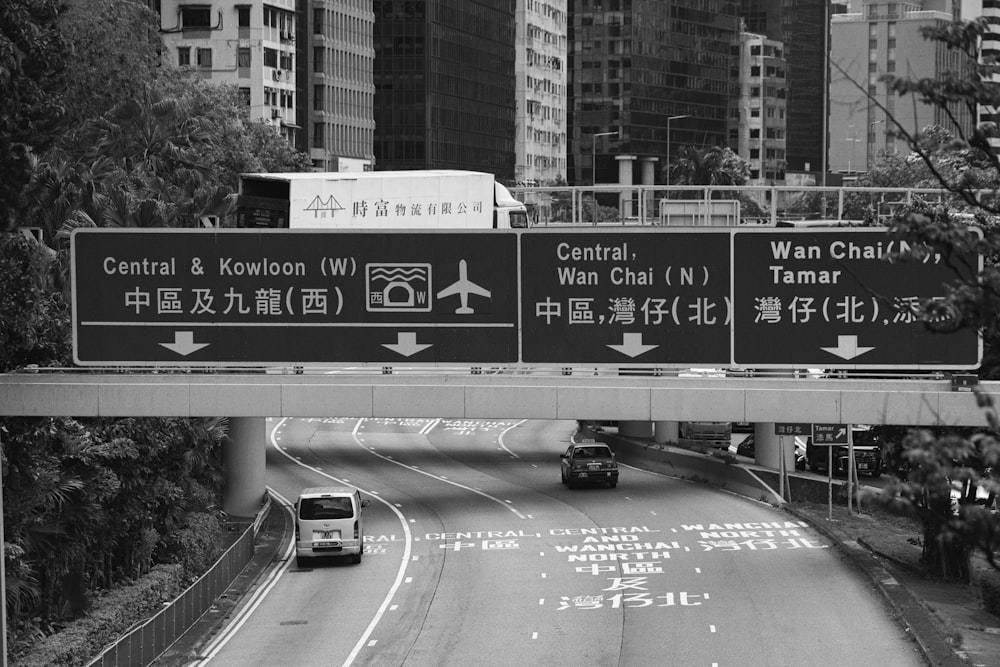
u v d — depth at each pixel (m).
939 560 53.72
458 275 40.09
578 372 41.47
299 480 86.50
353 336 40.22
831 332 39.59
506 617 49.97
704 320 39.81
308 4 193.75
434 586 55.88
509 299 40.03
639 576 56.66
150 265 40.31
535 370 40.12
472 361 40.09
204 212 68.31
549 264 39.97
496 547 63.91
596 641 45.97
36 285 43.78
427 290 40.12
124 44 85.56
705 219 76.25
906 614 47.78
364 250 40.16
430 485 84.38
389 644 46.34
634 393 40.72
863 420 40.28
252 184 60.00
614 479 81.75
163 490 54.41
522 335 40.00
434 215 59.50
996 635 44.97
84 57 80.69
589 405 40.88
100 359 40.34
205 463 65.88
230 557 56.03
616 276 39.88
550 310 39.97
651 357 39.88
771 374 41.72
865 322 39.50
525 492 81.00
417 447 104.44
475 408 40.97
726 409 40.59
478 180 59.22
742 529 66.94
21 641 40.47
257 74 175.00
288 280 40.28
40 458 43.25
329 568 60.44
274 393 40.88
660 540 64.56
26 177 41.12
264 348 40.31
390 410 41.03
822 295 39.56
